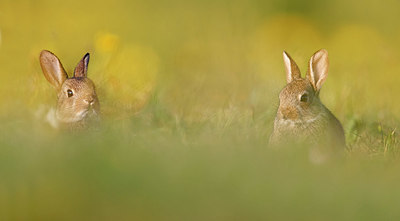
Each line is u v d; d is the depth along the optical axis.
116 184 12.81
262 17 48.69
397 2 50.41
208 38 39.34
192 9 47.19
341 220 12.20
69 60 28.47
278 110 19.08
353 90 26.75
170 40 43.62
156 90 26.39
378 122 22.47
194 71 33.31
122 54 32.19
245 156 15.22
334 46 41.88
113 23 43.72
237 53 36.03
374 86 30.00
